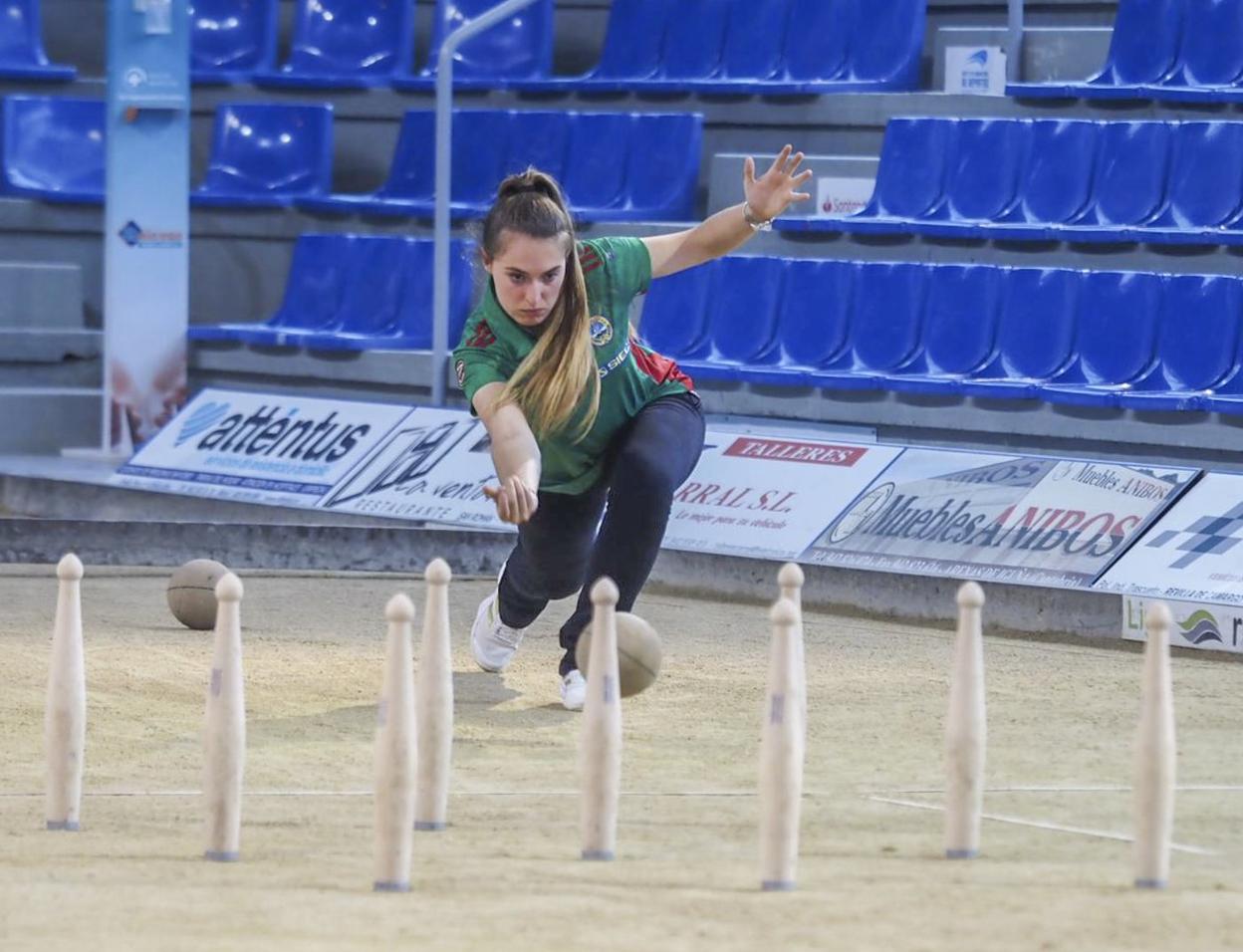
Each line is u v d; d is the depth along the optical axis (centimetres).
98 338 4322
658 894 1348
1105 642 2716
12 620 2772
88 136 4606
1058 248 3584
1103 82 3825
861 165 3941
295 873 1431
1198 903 1328
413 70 4662
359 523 3381
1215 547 2695
